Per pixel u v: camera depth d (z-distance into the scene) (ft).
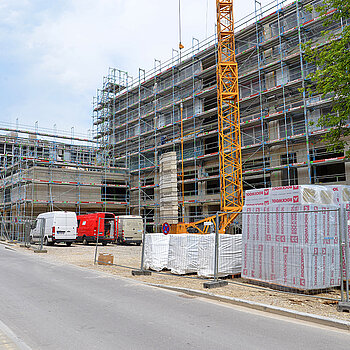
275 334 17.28
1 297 25.25
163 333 17.24
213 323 19.12
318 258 26.25
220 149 90.63
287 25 86.28
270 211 29.58
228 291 27.25
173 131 111.96
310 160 77.51
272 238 28.81
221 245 33.68
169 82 124.57
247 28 93.86
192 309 22.29
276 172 83.35
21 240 93.45
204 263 34.60
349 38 38.09
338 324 18.52
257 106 90.89
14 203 112.98
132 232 87.86
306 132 71.82
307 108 74.02
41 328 17.93
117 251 67.31
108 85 155.33
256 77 92.68
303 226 26.48
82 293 26.96
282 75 80.18
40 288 28.81
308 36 81.25
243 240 31.68
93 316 20.31
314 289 26.11
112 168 128.26
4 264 45.03
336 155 76.79
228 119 88.43
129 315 20.61
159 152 125.08
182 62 114.73
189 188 112.06
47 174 113.70
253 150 89.56
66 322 19.04
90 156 146.82
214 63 112.57
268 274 28.76
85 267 42.65
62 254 60.39
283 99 82.17
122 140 139.64
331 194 31.17
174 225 67.77
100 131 156.04
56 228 80.79
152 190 126.00
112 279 33.78
